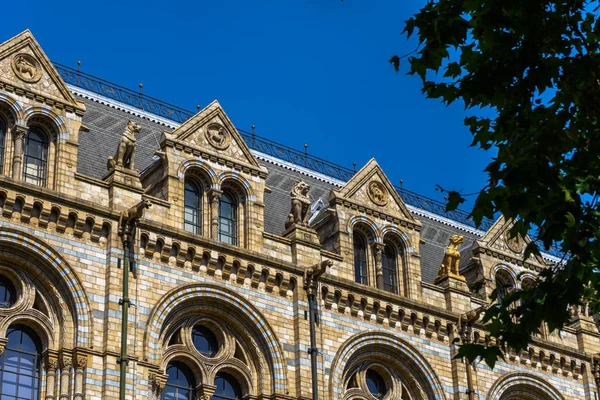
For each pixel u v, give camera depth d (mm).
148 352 50000
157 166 55500
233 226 56094
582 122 32969
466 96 32719
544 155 32094
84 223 50500
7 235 48562
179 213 53906
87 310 49250
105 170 58312
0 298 48688
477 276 64750
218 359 52812
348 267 58312
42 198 49781
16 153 50656
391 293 58625
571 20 32750
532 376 62938
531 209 32219
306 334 54812
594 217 32688
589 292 37312
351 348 56469
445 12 32812
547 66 32250
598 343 66625
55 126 52188
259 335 53906
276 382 53344
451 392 59219
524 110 32500
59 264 49375
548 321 31969
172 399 51344
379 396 57844
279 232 62250
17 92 51562
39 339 48938
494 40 31938
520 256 66312
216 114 57156
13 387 47562
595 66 32344
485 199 32375
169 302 51562
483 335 61156
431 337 59688
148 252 51750
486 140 33594
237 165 56656
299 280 55781
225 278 53750
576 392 64625
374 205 60812
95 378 48281
